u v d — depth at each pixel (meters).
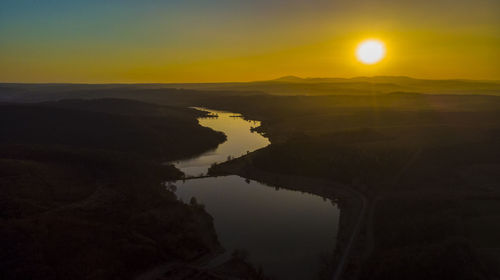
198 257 79.56
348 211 105.00
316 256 80.44
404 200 101.50
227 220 100.25
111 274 70.69
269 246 85.38
